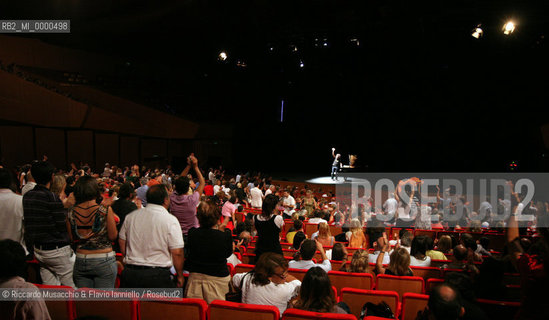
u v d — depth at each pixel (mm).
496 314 3543
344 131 29734
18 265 2717
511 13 17516
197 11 23688
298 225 7715
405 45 21906
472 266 5035
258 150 31234
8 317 2693
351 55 23797
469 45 20641
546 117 21312
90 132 23641
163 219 3596
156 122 26312
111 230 3801
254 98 30047
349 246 7754
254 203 13406
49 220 3924
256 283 3506
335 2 20484
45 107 20703
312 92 28531
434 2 18406
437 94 24781
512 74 21828
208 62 28766
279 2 21641
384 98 26750
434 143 26109
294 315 2973
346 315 2914
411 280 4621
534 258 2877
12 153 20906
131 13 23625
